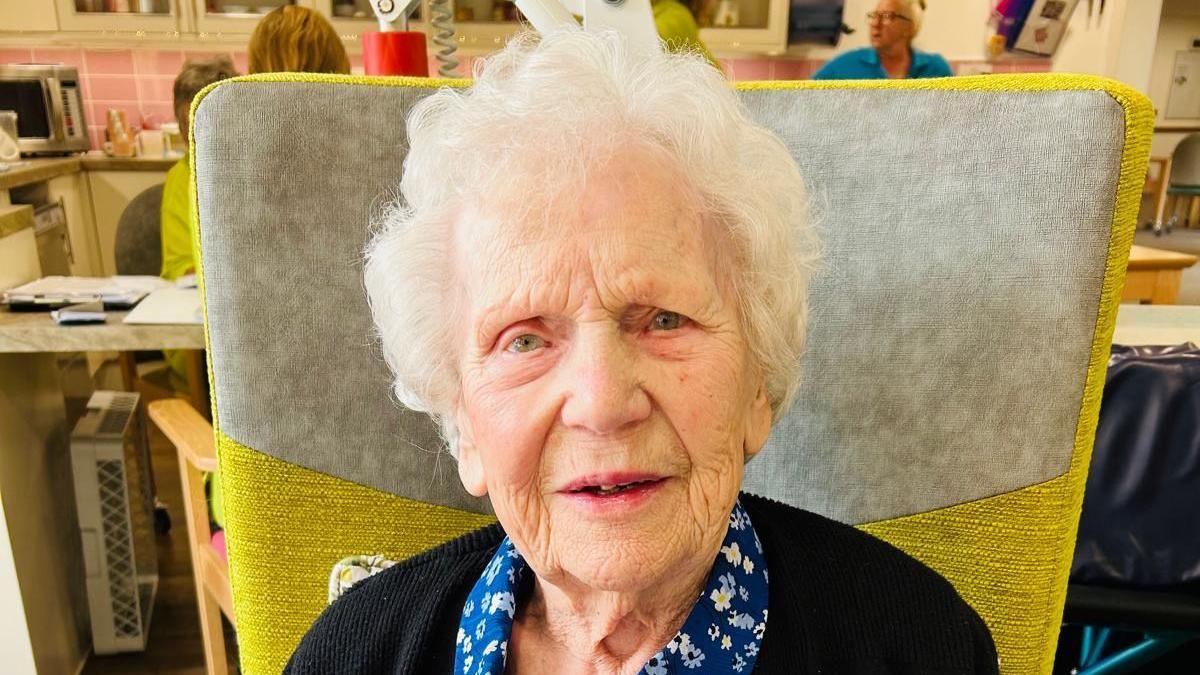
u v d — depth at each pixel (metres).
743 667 0.67
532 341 0.61
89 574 1.93
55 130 3.44
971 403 0.79
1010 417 0.78
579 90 0.62
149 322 1.56
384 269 0.69
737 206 0.62
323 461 0.88
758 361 0.67
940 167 0.76
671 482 0.61
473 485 0.70
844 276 0.81
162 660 1.99
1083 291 0.74
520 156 0.60
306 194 0.82
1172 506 1.04
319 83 0.82
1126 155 0.71
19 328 1.52
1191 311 1.63
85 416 2.00
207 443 1.36
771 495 0.88
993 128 0.74
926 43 4.03
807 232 0.71
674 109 0.61
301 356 0.85
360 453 0.88
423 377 0.69
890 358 0.81
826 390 0.83
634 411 0.58
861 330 0.81
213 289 0.84
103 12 3.62
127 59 3.87
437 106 0.69
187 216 2.42
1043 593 0.81
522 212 0.59
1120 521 1.06
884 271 0.79
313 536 0.90
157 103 3.95
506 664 0.73
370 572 0.89
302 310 0.84
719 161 0.62
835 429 0.84
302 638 0.86
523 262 0.59
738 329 0.63
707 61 0.69
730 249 0.64
